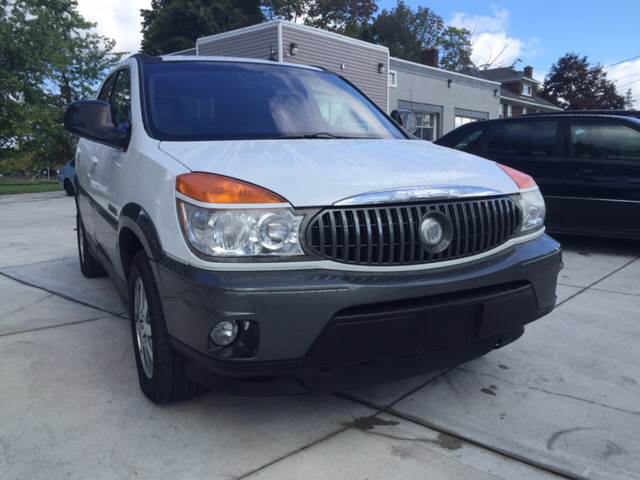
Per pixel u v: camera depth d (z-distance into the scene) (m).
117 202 3.36
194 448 2.58
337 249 2.39
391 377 2.56
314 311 2.29
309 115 3.63
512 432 2.74
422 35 50.53
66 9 30.12
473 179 2.79
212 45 18.41
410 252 2.50
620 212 6.59
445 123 26.66
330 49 18.42
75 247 7.82
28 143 26.55
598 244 7.55
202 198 2.37
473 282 2.58
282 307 2.27
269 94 3.69
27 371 3.44
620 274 5.88
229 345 2.31
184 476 2.37
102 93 4.80
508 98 39.84
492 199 2.78
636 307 4.73
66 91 30.27
